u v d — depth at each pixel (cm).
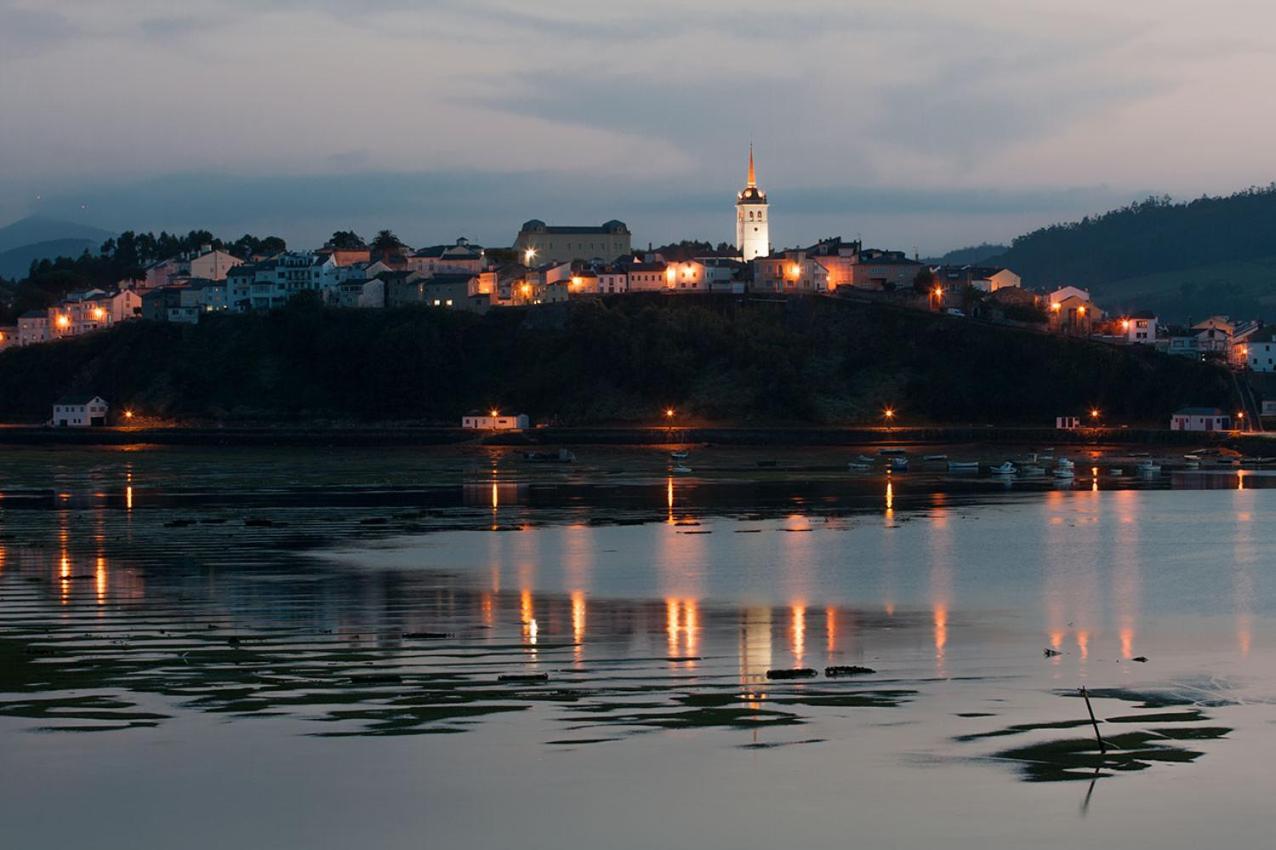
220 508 17688
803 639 9212
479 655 8656
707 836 5800
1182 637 9331
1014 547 13862
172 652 8706
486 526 15725
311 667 8300
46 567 12388
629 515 16912
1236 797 6131
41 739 6906
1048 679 8044
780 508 17750
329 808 6084
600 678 8050
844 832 5825
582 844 5741
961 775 6400
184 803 6125
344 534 14938
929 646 9000
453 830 5872
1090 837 5756
